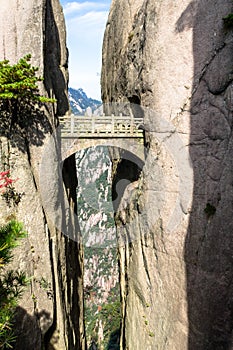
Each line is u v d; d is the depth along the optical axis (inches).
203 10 524.7
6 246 243.8
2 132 498.3
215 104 481.4
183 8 558.9
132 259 684.7
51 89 614.9
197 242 481.4
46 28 639.8
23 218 502.9
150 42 606.2
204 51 512.7
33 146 531.2
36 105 530.9
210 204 468.4
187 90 529.7
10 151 502.9
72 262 719.7
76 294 744.3
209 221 464.1
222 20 492.4
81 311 789.9
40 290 508.7
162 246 553.0
